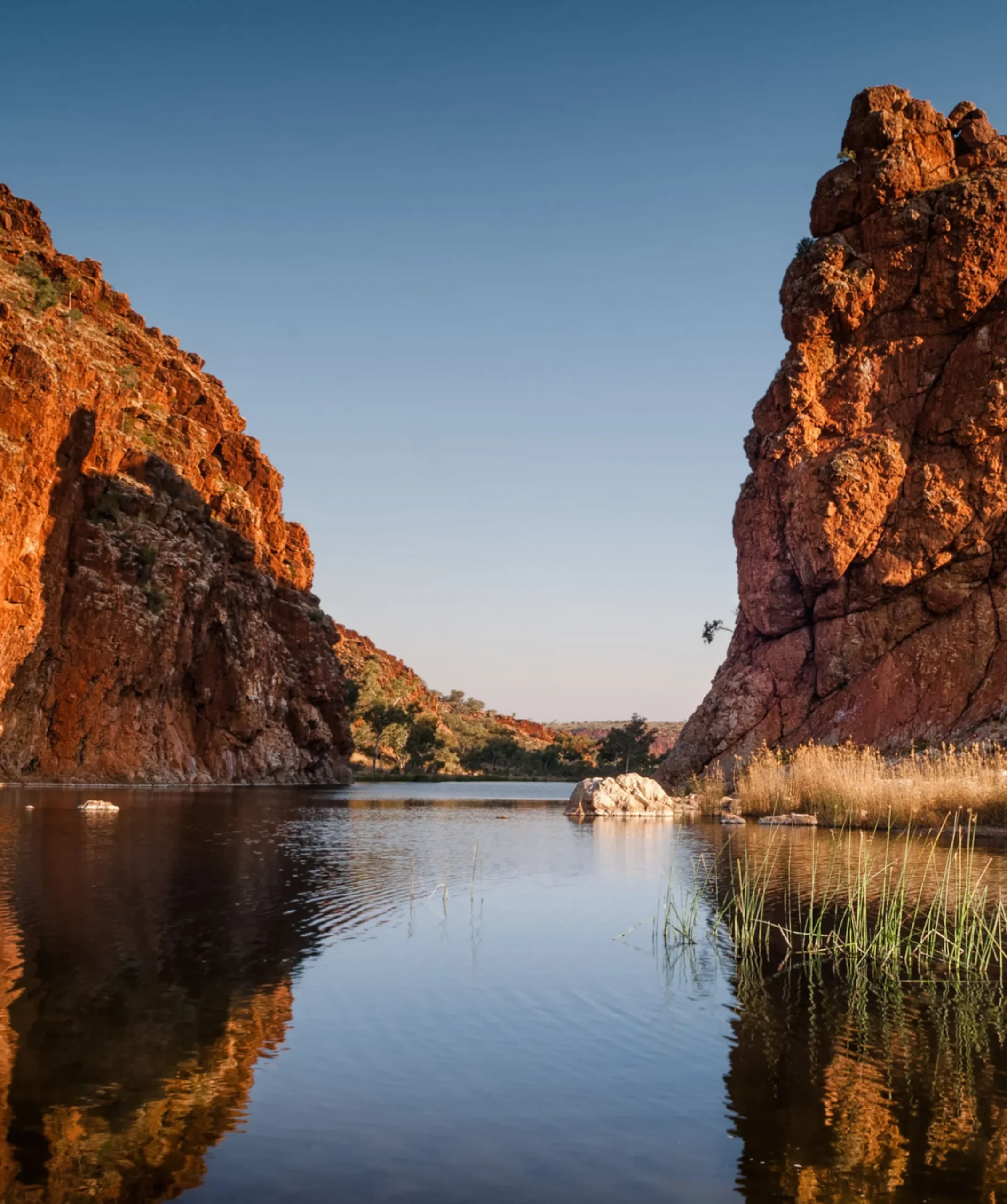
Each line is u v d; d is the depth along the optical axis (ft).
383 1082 24.26
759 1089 23.97
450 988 32.65
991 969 36.22
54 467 212.02
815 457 175.94
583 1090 23.90
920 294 176.55
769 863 64.28
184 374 369.71
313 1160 20.10
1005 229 171.53
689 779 180.45
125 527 252.01
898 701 164.96
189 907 47.06
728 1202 18.51
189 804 139.13
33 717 209.56
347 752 380.17
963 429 167.43
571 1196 18.71
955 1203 18.51
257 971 34.60
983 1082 24.43
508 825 104.68
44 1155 20.07
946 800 94.43
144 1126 21.57
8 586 198.29
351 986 32.76
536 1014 29.94
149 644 234.99
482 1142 20.98
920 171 184.34
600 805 121.49
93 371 248.73
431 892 52.80
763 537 183.11
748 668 186.60
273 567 369.30
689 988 32.96
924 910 46.47
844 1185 19.22
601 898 50.83
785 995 32.42
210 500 341.21
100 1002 30.55
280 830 94.79
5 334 206.18
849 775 108.58
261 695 302.86
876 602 170.91
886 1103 23.18
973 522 164.86
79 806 119.65
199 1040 27.14
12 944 38.19
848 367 181.06
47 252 342.64
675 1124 21.95
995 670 158.81
